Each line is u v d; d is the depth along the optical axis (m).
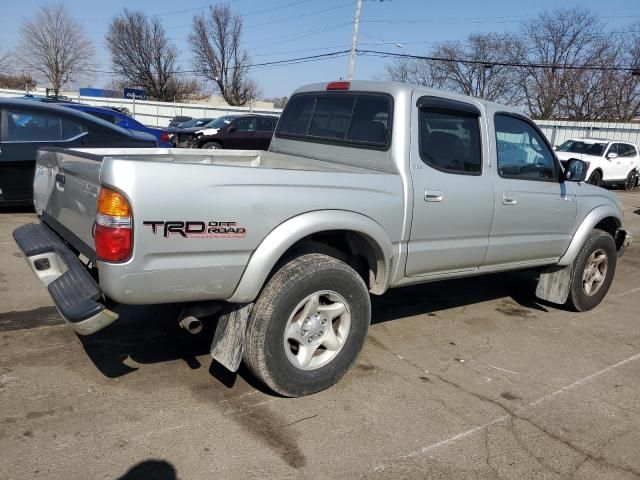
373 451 2.95
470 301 5.71
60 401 3.19
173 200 2.72
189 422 3.08
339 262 3.38
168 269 2.78
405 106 3.78
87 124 7.97
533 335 4.85
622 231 5.88
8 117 7.39
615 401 3.70
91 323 2.74
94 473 2.60
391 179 3.62
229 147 17.61
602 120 44.44
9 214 7.86
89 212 2.94
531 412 3.48
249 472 2.70
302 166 4.38
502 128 4.42
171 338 4.15
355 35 28.08
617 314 5.61
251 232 2.98
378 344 4.38
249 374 3.69
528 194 4.58
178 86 68.31
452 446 3.05
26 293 4.86
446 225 3.98
